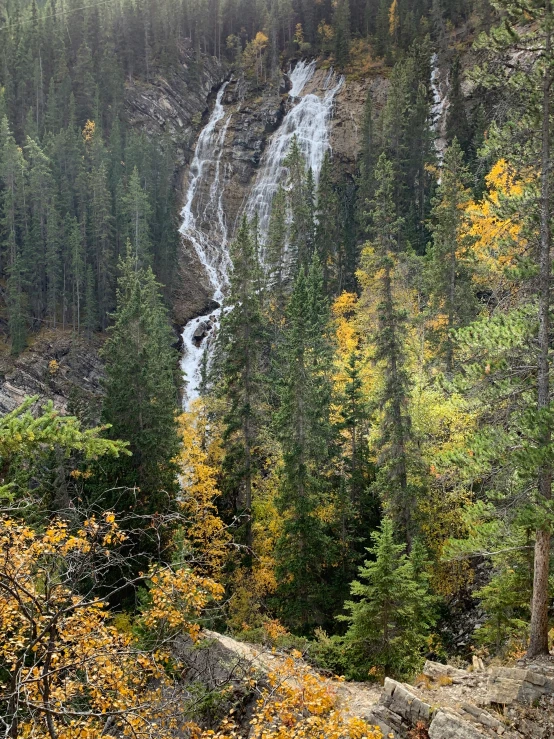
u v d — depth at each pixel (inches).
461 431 1023.0
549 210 517.7
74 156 3019.2
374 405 964.0
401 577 655.8
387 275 991.6
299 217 2593.5
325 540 944.9
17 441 361.7
